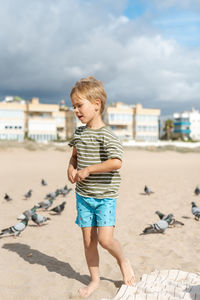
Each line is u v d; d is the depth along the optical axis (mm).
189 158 39625
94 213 3473
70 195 12070
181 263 4516
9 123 71688
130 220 7457
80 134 3465
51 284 3795
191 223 7270
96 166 3250
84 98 3312
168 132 99062
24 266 4418
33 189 13383
